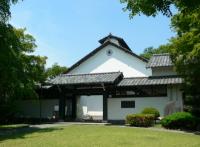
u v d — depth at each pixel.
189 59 23.45
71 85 30.92
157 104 29.30
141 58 32.62
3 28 22.30
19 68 24.83
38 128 24.70
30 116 34.59
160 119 27.89
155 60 31.22
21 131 22.75
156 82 28.94
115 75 30.50
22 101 35.12
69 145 15.85
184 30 21.48
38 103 34.53
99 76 30.95
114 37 36.38
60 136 19.30
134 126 26.30
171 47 24.81
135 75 32.75
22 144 16.45
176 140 18.28
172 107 28.59
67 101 34.72
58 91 33.50
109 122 30.34
